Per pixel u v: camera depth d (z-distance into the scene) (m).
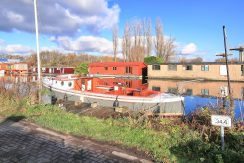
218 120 5.91
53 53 80.31
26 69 56.34
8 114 9.67
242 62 36.00
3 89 12.32
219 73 37.94
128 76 43.38
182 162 5.50
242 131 6.94
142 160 5.72
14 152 6.19
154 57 50.34
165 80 40.66
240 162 5.33
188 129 7.38
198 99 17.91
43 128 8.01
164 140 6.64
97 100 17.39
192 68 40.50
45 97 11.91
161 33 60.38
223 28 9.04
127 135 7.12
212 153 5.63
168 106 14.97
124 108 14.31
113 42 64.62
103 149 6.37
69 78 19.91
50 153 6.14
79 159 5.82
